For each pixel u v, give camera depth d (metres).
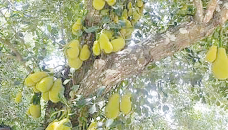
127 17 2.13
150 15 2.58
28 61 2.19
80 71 1.87
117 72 1.67
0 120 3.21
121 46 1.76
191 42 1.70
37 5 2.38
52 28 2.19
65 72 1.92
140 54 1.68
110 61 1.71
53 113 1.65
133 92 2.25
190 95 2.89
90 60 1.87
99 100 1.76
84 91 1.72
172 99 3.21
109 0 1.87
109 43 1.71
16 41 2.32
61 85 1.77
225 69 1.73
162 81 2.44
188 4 2.28
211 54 1.77
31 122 2.95
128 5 2.11
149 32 2.55
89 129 1.61
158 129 4.04
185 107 3.34
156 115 3.54
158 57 1.70
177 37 1.68
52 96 1.74
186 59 2.38
